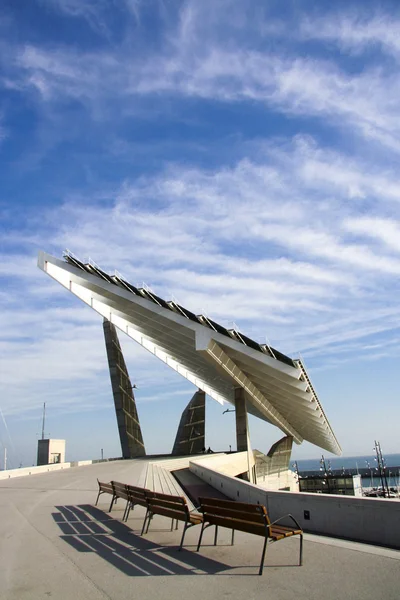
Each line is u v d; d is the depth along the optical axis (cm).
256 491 880
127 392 4512
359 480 6234
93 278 2809
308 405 3225
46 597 412
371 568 468
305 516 714
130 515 834
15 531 704
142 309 2781
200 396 5497
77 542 622
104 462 3597
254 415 5009
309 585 429
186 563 514
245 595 409
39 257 2931
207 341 2577
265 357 2495
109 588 434
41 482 1608
